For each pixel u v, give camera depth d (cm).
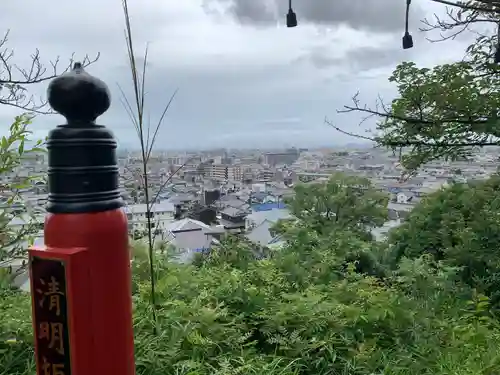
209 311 291
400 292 388
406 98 530
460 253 483
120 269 120
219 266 416
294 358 281
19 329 266
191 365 250
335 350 288
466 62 527
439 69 527
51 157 115
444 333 330
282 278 391
